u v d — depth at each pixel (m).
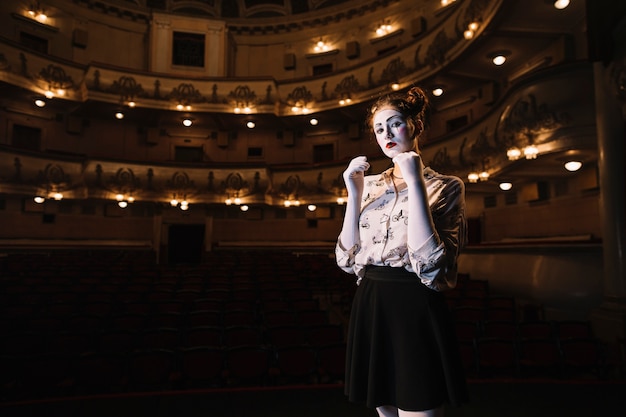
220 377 3.57
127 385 3.51
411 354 0.90
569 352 3.85
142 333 4.23
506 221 11.07
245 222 16.94
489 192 11.49
